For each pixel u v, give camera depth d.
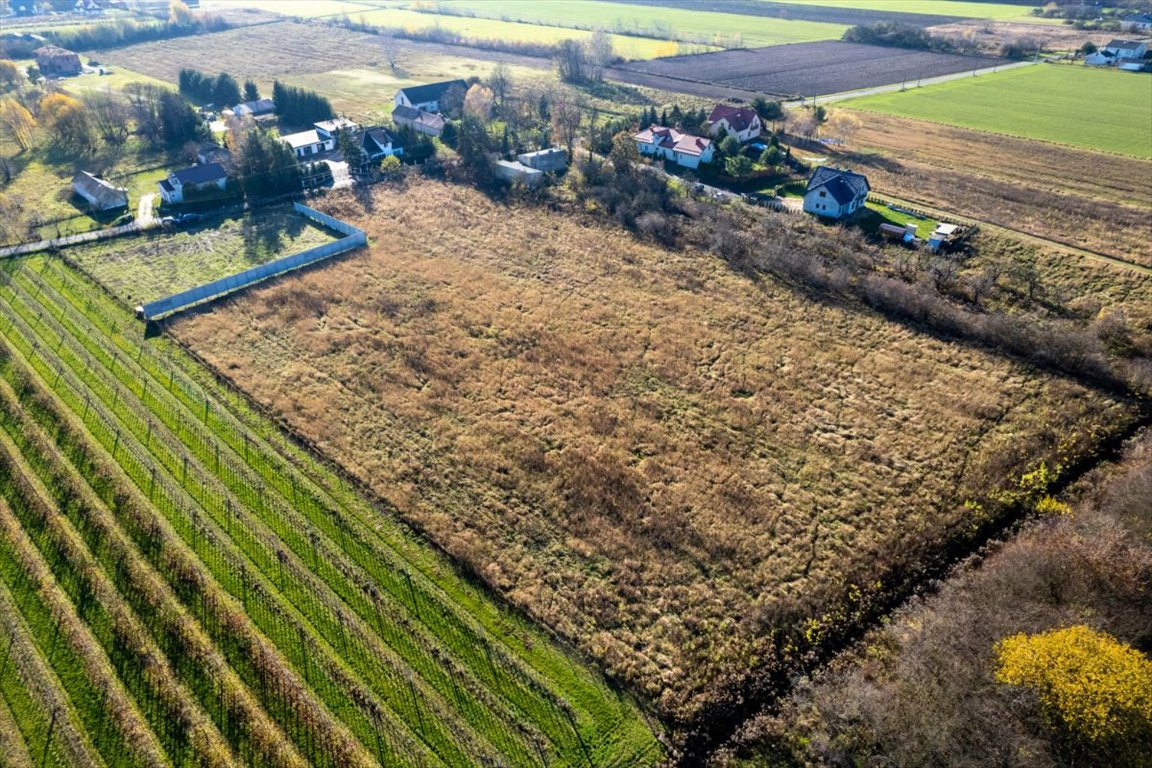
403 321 59.12
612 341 56.62
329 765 28.38
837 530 39.69
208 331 57.00
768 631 34.09
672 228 74.00
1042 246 68.19
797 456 45.06
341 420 47.78
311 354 54.59
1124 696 25.80
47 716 30.08
